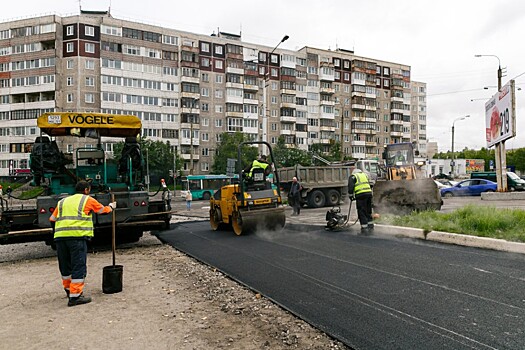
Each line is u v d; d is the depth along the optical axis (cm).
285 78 7188
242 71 6744
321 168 2217
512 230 848
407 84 8881
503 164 2139
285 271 693
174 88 6262
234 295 591
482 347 376
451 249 792
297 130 7375
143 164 1123
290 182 2194
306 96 7525
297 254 819
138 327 471
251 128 6825
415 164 2077
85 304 568
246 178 1175
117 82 5844
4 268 861
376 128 8500
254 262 781
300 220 1480
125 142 1098
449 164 7862
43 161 992
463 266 657
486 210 1005
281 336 433
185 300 579
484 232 857
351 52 8600
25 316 522
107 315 518
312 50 7631
